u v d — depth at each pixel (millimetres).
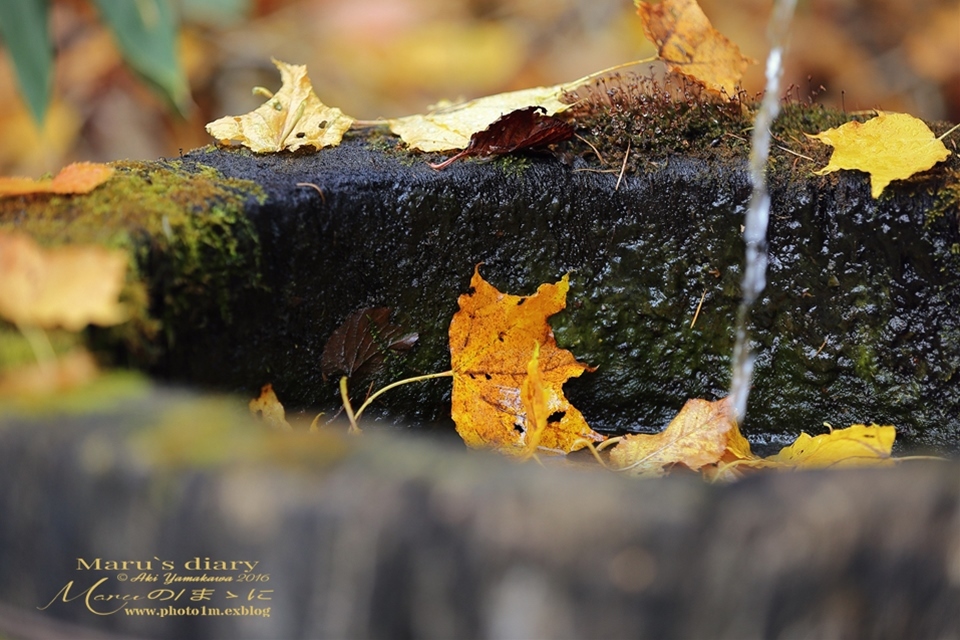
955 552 1446
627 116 1825
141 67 2016
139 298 1668
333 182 1764
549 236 1811
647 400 1842
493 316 1809
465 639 1447
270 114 1813
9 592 1610
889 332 1807
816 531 1402
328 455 1516
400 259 1791
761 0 2830
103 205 1707
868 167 1784
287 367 1769
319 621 1513
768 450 1826
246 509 1475
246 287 1732
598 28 3002
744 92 1843
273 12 2945
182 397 1609
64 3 2391
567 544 1372
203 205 1717
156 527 1538
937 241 1788
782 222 1802
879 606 1464
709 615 1409
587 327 1828
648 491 1405
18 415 1593
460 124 1830
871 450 1747
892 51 2811
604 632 1401
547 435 1808
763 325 1819
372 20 2949
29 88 1979
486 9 3223
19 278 1646
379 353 1803
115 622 1599
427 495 1411
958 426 1804
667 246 1815
